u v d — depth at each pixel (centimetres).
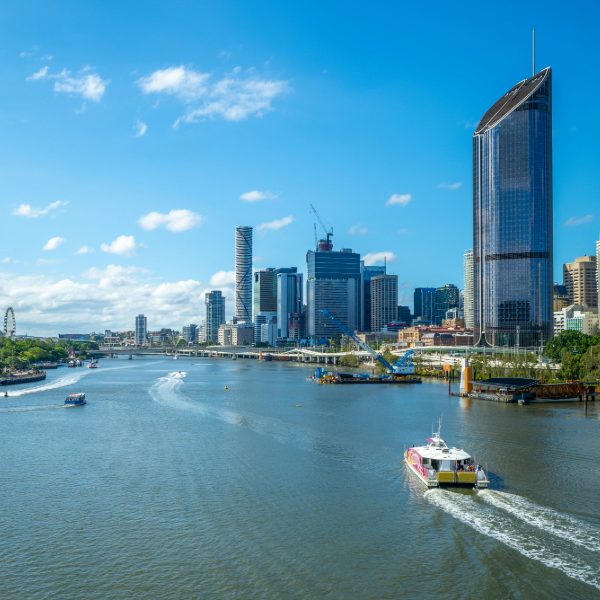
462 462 10519
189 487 10412
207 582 6919
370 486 10319
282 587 6762
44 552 7781
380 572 7050
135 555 7650
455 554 7456
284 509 9200
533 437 14625
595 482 10362
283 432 15612
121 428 16488
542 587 6625
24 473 11494
